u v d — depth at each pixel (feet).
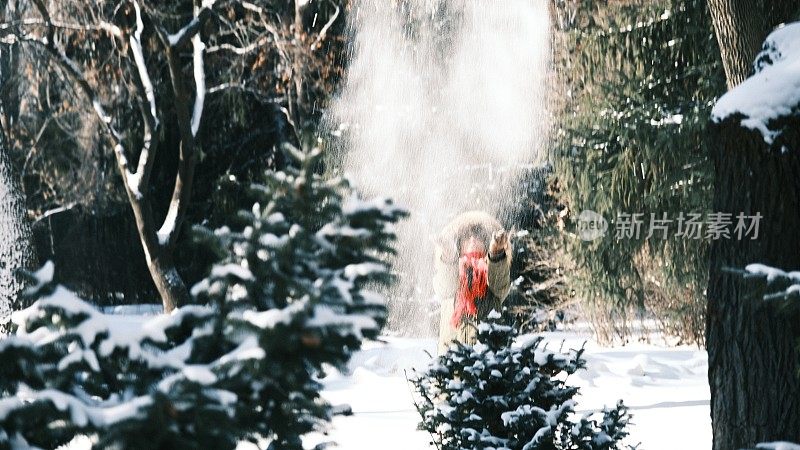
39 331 11.42
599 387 44.75
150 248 62.34
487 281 35.01
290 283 11.46
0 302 45.91
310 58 79.36
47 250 95.96
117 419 10.23
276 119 94.07
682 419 35.88
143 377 11.02
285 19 85.10
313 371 11.86
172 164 93.71
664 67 60.59
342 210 12.20
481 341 23.45
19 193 47.98
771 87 20.31
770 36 21.95
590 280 62.64
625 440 31.65
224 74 86.58
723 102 20.75
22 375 11.02
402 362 52.70
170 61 61.41
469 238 36.01
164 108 89.04
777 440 19.98
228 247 11.99
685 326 63.93
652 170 59.82
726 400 20.62
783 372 20.02
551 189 74.69
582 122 62.08
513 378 22.30
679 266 60.23
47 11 64.08
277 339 10.82
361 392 43.39
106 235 96.99
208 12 62.28
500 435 22.04
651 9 60.29
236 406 10.79
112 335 10.91
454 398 22.34
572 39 63.16
